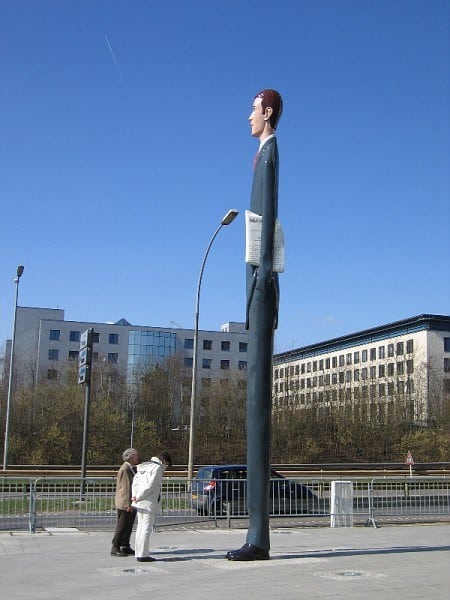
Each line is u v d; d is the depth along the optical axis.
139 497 11.06
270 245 11.19
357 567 10.26
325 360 97.31
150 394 57.50
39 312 103.12
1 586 8.98
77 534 15.22
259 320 11.10
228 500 17.89
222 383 58.72
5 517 16.83
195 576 9.55
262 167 11.45
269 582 9.00
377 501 20.27
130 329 104.25
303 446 52.72
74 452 46.69
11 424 47.22
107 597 8.16
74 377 64.56
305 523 18.50
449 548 12.78
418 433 55.00
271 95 11.66
